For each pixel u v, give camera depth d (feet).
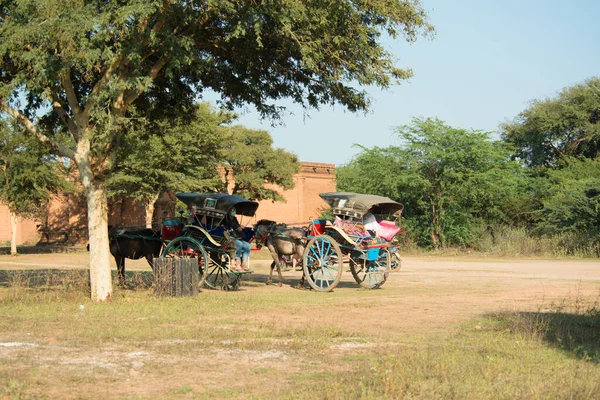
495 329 39.24
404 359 29.32
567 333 37.06
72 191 157.38
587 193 137.39
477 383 25.50
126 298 54.19
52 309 47.32
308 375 27.20
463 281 75.82
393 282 74.84
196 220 64.80
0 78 54.39
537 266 104.27
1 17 51.83
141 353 31.37
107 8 47.29
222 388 25.21
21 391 23.84
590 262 114.01
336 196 67.00
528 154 210.79
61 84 52.60
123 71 52.65
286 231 69.00
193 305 50.44
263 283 74.18
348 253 66.59
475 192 147.02
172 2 48.08
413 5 52.54
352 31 52.90
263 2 48.88
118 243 65.31
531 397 23.34
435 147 148.66
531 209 153.89
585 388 24.57
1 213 220.23
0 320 41.60
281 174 169.27
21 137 134.31
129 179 138.41
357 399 23.13
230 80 63.00
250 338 35.76
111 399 23.47
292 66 60.03
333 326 40.22
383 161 153.99
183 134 140.77
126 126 53.06
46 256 147.02
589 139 190.80
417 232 153.38
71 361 29.25
